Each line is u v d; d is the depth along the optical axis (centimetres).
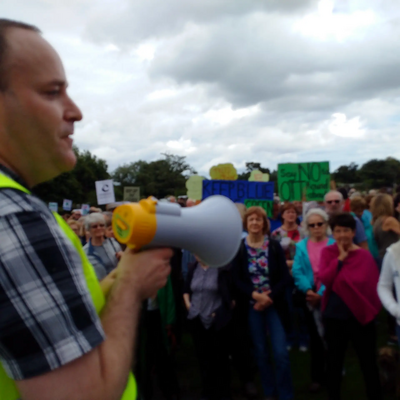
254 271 353
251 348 404
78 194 4262
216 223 106
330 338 318
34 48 81
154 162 6378
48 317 67
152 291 93
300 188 636
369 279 307
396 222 421
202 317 361
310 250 397
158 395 398
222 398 358
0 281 67
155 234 92
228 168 733
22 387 68
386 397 353
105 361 74
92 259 343
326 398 367
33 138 83
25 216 71
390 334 485
